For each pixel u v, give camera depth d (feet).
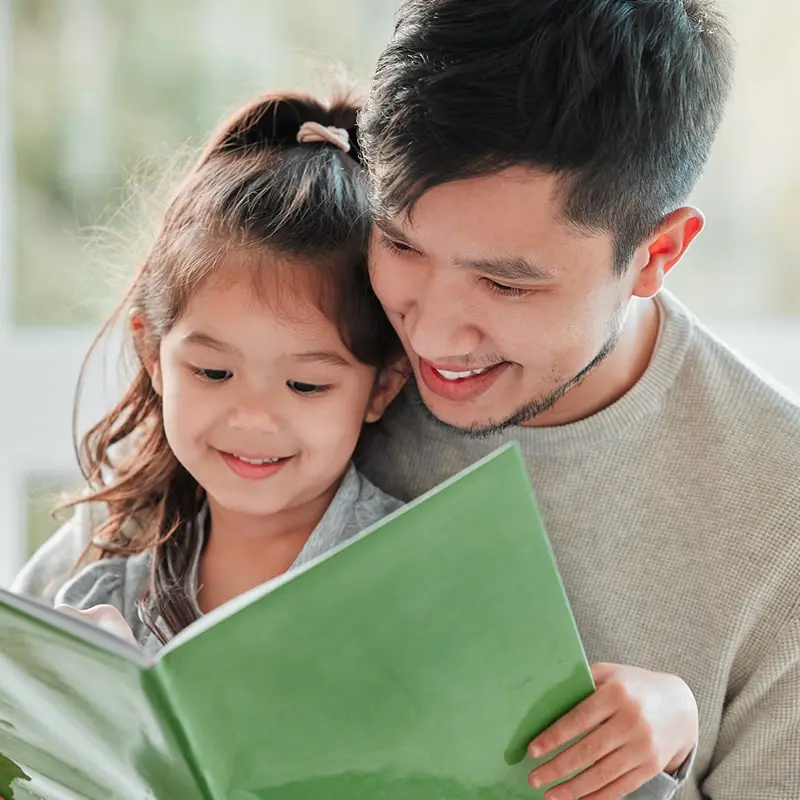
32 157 5.75
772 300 5.99
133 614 3.56
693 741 2.97
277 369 3.25
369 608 2.11
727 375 3.35
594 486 3.33
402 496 3.63
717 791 3.32
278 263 3.23
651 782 2.94
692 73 2.79
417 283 2.76
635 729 2.71
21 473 5.89
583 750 2.63
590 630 3.34
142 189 4.78
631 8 2.65
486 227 2.56
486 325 2.73
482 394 2.95
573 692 2.50
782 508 3.19
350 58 5.72
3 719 2.44
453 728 2.35
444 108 2.52
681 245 3.03
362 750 2.23
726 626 3.22
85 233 5.81
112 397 5.60
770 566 3.18
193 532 3.65
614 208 2.67
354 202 3.37
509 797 2.56
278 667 2.05
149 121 5.75
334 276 3.26
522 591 2.30
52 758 2.43
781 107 5.83
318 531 3.47
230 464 3.33
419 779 2.35
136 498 3.73
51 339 5.81
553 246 2.61
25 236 5.80
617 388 3.31
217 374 3.29
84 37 5.68
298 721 2.11
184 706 1.95
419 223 2.61
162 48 5.70
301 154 3.52
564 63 2.53
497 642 2.32
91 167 5.78
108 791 2.37
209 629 1.96
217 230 3.30
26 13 5.65
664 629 3.28
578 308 2.74
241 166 3.48
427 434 3.55
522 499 2.24
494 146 2.48
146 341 3.54
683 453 3.30
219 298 3.21
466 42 2.57
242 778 2.09
